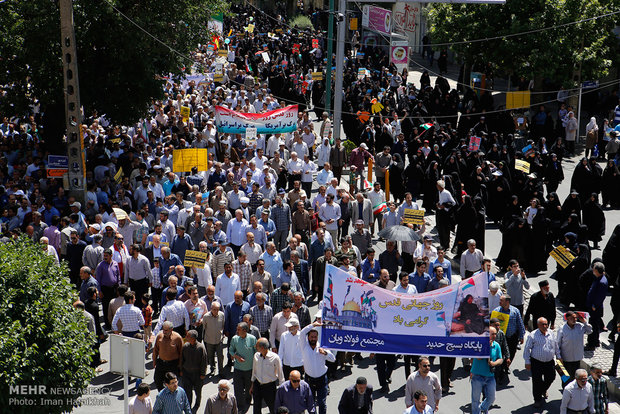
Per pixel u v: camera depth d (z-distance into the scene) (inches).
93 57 944.9
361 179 989.8
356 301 506.0
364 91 1451.8
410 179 957.2
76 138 787.4
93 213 753.6
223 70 1509.6
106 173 835.4
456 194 873.5
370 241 722.8
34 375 401.7
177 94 1317.7
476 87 1421.0
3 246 431.8
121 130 1061.1
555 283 749.3
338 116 1143.6
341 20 1123.3
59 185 809.5
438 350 502.0
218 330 550.0
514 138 1138.0
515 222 762.2
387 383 544.4
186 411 451.2
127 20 916.0
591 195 820.0
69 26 772.6
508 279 614.5
